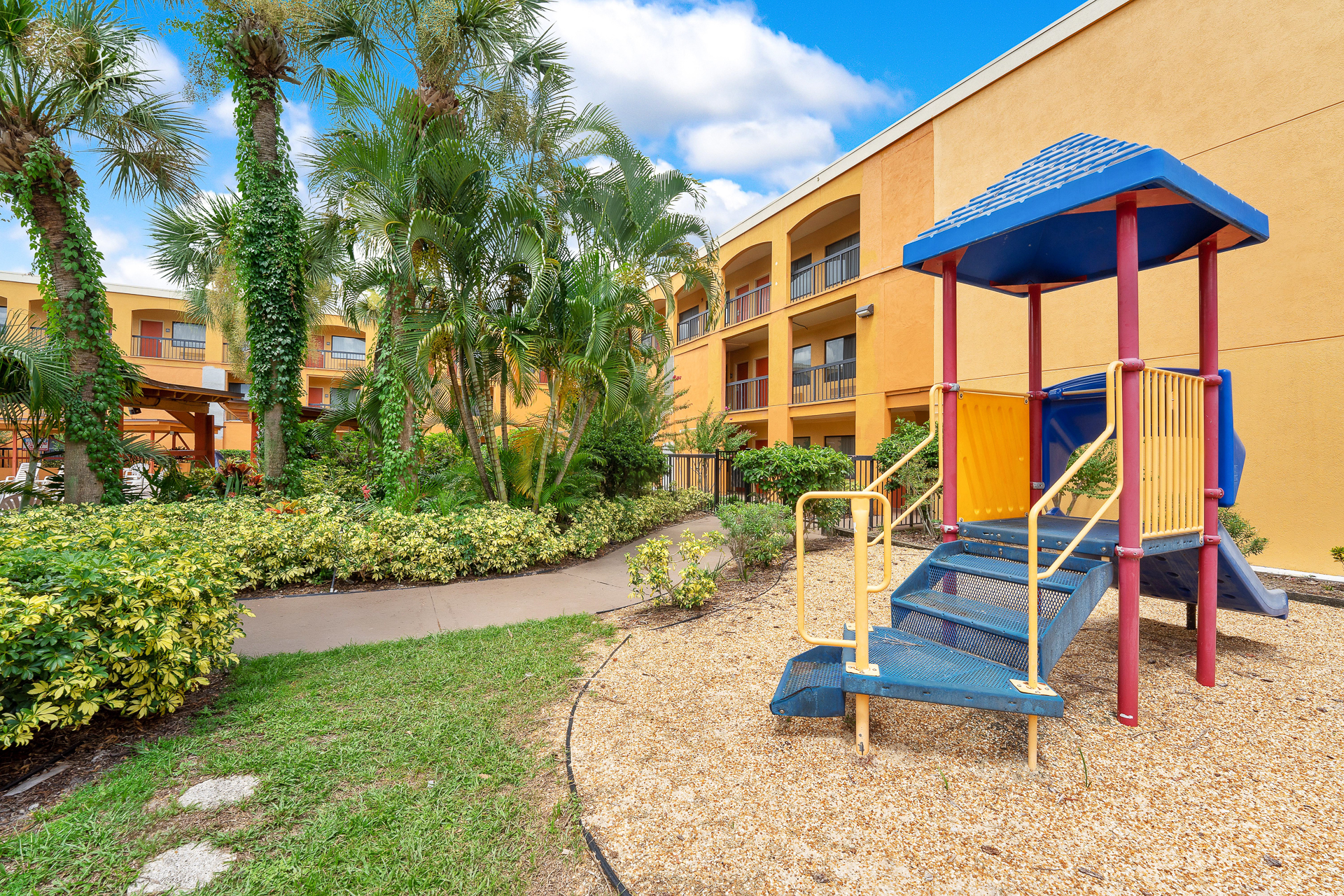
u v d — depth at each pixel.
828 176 15.17
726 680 3.73
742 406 21.31
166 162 9.66
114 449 8.88
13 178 7.98
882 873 2.01
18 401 8.41
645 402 9.11
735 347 21.94
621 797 2.49
